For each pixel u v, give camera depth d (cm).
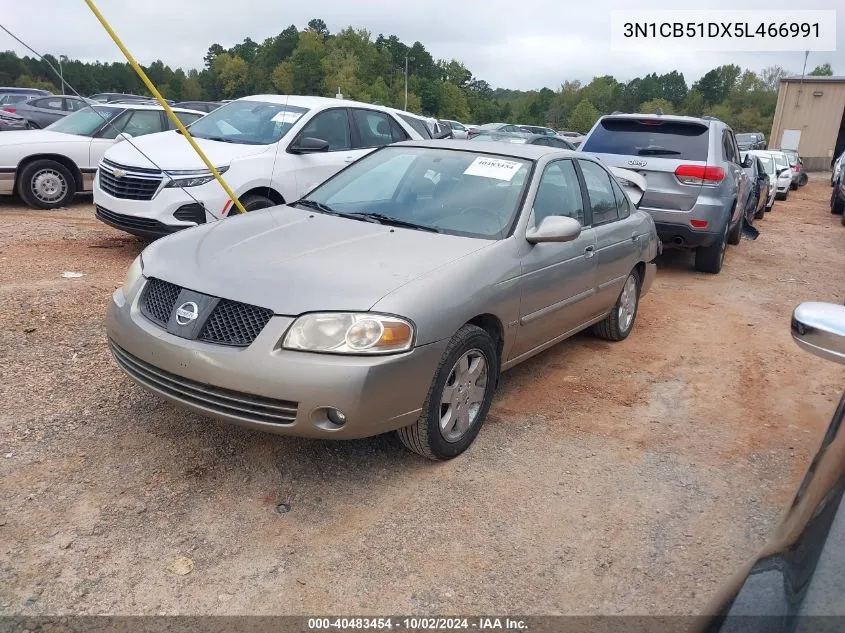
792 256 1120
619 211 564
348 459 375
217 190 695
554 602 283
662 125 854
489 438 411
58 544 293
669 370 550
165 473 348
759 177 1409
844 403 209
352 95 9625
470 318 362
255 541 306
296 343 313
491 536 320
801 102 3916
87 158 1041
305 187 759
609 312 575
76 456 357
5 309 544
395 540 313
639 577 301
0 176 979
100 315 553
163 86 10938
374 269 348
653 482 376
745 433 445
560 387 498
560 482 369
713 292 830
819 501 164
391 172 478
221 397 322
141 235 717
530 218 426
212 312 330
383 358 316
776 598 142
